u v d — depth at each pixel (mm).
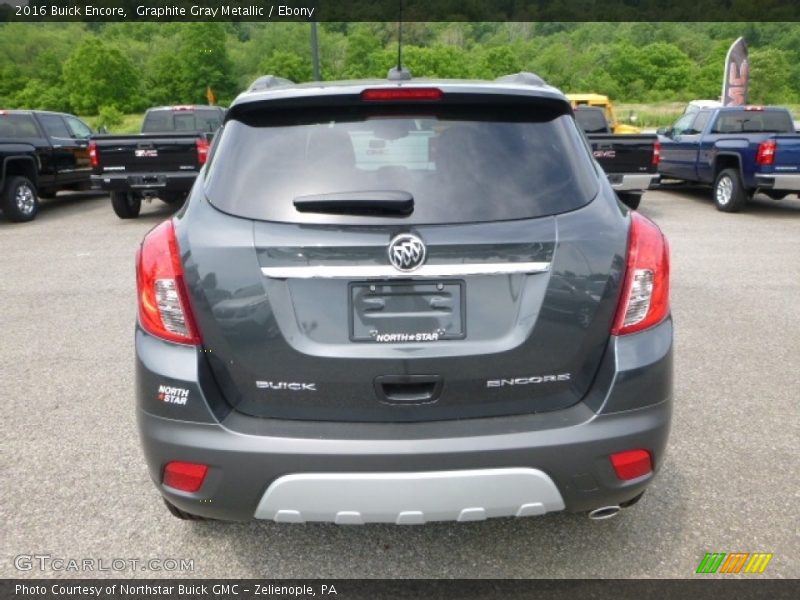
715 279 7188
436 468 2139
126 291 6840
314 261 2148
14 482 3271
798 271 7539
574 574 2609
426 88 2365
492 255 2166
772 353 4984
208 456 2184
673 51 94812
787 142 10992
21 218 11539
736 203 11828
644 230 2373
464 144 2336
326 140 2355
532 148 2361
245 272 2174
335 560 2717
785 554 2703
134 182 10797
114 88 81875
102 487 3229
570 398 2279
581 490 2232
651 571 2617
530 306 2195
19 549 2775
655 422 2287
